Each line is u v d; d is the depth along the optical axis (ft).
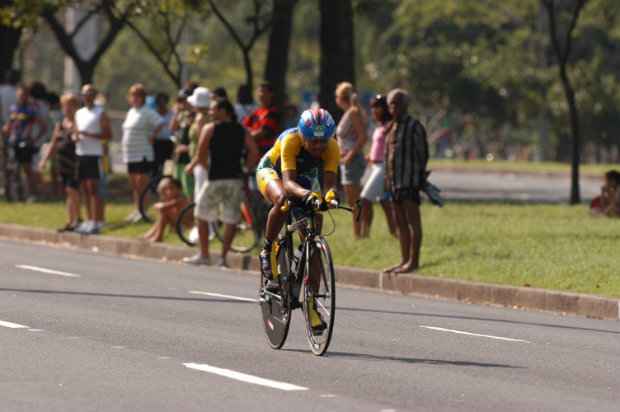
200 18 333.21
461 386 101.30
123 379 100.48
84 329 126.41
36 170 306.14
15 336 120.67
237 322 135.33
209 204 202.18
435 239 199.93
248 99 236.22
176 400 92.79
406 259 181.78
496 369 110.22
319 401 93.56
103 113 230.68
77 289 162.09
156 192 244.22
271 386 99.04
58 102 296.51
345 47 303.68
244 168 210.38
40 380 99.35
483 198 349.41
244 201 205.05
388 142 180.24
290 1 318.86
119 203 282.97
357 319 143.02
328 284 112.88
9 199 291.99
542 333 136.26
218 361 110.22
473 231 208.95
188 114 226.79
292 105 248.11
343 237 206.49
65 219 252.83
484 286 168.45
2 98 304.09
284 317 116.47
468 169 556.10
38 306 143.54
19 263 195.42
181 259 212.02
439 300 170.40
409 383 102.06
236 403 92.07
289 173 114.42
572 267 172.24
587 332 138.62
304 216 115.55
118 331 125.70
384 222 227.81
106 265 199.52
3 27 357.41
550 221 230.68
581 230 211.20
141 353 112.98
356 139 206.28
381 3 347.36
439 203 179.01
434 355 117.19
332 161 116.06
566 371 110.42
